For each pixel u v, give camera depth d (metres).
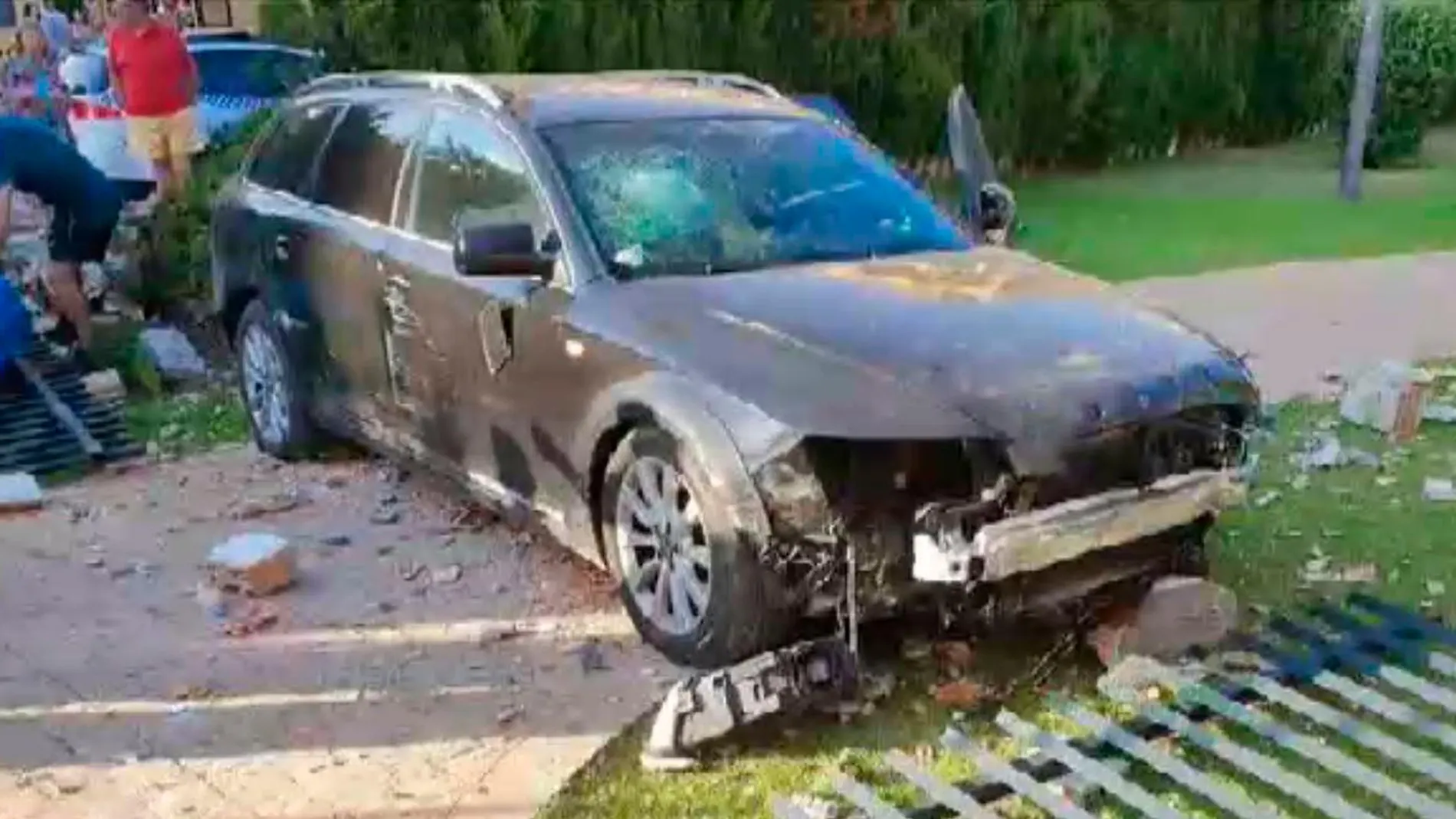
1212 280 10.73
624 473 4.84
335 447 7.05
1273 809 3.91
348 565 5.70
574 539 5.14
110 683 4.78
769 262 5.23
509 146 5.48
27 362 7.84
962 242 5.65
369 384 6.23
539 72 12.92
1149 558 4.79
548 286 5.12
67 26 16.55
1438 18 16.22
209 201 9.51
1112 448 4.41
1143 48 16.66
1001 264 5.36
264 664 4.89
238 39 13.21
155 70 10.03
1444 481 6.42
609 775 4.20
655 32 13.55
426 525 6.10
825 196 5.59
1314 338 9.04
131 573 5.69
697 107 5.86
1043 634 4.95
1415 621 4.96
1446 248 11.89
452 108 5.82
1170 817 3.88
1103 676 4.62
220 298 7.38
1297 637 4.86
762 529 4.32
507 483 5.45
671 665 4.78
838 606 4.40
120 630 5.18
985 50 15.43
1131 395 4.41
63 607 5.39
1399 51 16.02
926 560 4.29
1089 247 12.06
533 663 4.86
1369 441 7.05
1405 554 5.66
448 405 5.68
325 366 6.56
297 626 5.18
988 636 4.93
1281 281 10.63
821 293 4.90
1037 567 4.24
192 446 7.40
